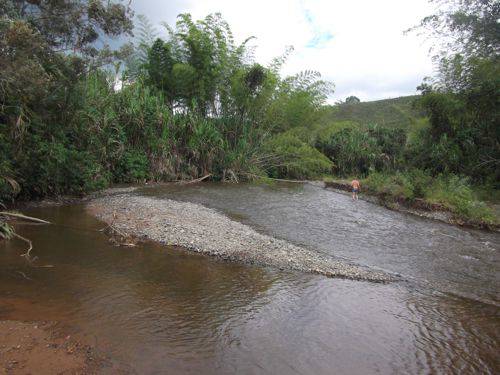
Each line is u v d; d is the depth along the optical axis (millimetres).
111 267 8734
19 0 12938
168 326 6270
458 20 23984
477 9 23703
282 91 31875
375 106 73000
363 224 15742
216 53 30188
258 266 9484
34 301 6684
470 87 25688
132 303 6988
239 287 8133
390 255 11523
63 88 15008
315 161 31828
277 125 32688
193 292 7723
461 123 26969
